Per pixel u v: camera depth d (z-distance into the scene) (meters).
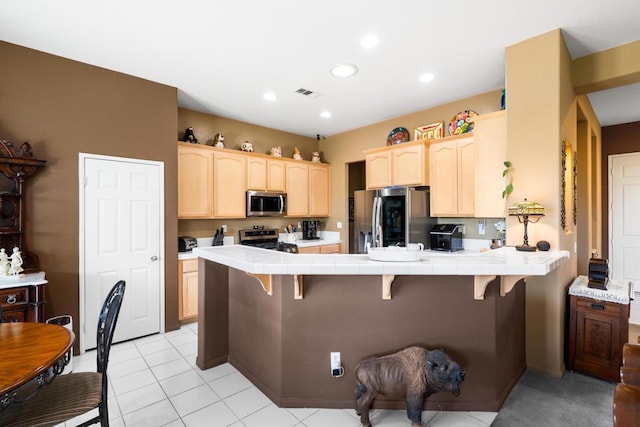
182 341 3.20
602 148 4.93
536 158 2.53
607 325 2.36
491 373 2.01
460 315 2.02
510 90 2.65
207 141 4.38
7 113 2.60
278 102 3.97
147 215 3.34
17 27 2.40
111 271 3.11
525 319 2.58
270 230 4.98
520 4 2.14
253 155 4.58
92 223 3.00
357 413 1.92
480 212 3.30
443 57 2.86
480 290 1.94
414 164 4.06
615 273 4.80
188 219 4.28
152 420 1.95
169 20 2.31
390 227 4.12
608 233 4.88
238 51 2.75
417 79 3.32
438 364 1.73
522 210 2.36
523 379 2.40
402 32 2.47
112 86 3.11
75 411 1.41
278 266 1.76
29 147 2.62
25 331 1.60
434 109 4.14
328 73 3.18
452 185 3.81
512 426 1.87
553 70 2.45
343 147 5.38
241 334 2.55
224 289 2.72
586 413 1.99
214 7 2.16
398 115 4.49
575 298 2.49
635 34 2.48
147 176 3.33
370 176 4.61
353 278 2.05
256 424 1.91
